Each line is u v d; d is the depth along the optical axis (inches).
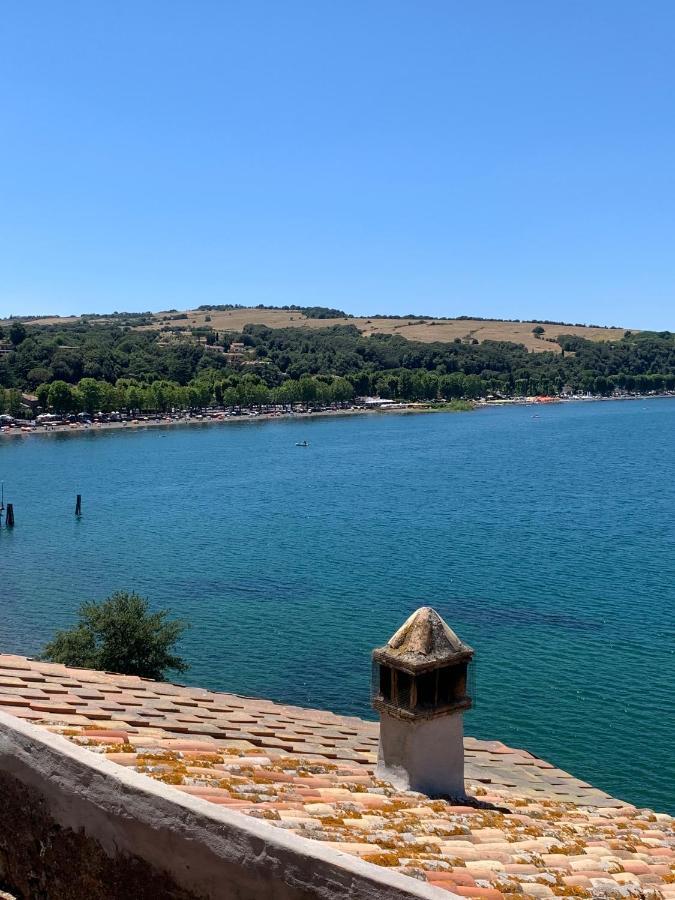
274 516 4419.3
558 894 316.5
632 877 364.2
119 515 4507.9
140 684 605.3
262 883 214.5
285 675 1989.4
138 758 369.4
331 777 426.0
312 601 2647.6
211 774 364.2
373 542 3646.7
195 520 4323.3
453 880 298.4
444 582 2856.8
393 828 350.0
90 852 253.6
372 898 197.3
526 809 490.0
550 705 1755.7
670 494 5098.4
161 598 2711.6
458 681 448.8
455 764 451.8
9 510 4160.9
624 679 1892.2
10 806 279.4
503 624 2332.7
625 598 2588.6
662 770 1489.9
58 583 2952.8
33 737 273.7
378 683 453.4
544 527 3973.9
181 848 230.4
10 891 278.8
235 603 2632.9
